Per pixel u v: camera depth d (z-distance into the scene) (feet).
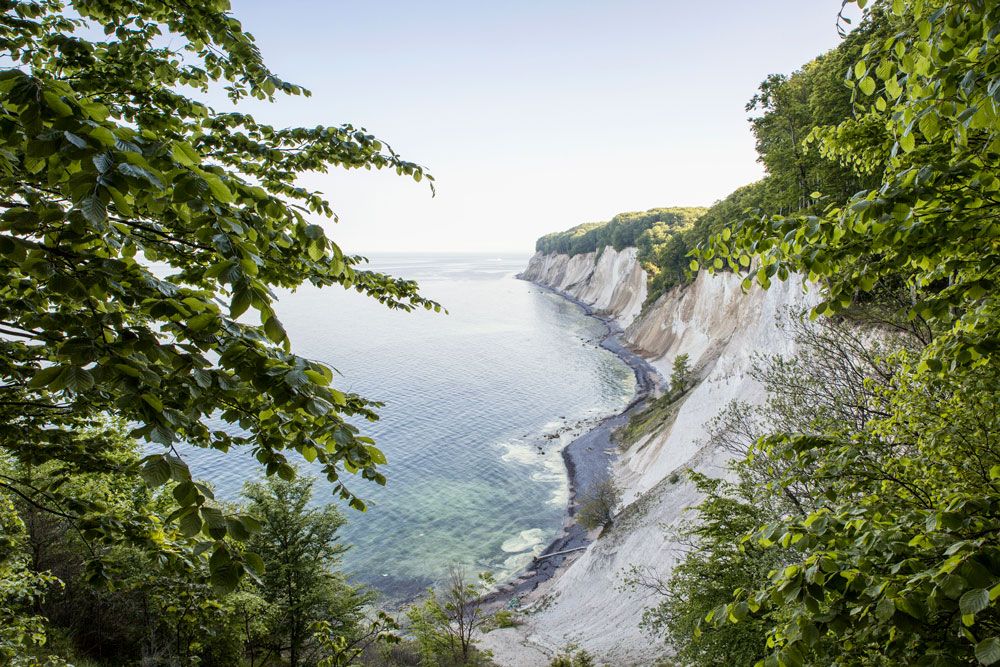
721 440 58.80
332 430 8.76
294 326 432.66
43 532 42.78
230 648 49.90
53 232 7.25
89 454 18.17
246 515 7.08
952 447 18.93
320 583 59.16
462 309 527.40
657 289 331.36
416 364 296.51
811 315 14.46
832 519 12.59
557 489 154.20
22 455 16.55
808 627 9.84
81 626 46.42
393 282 20.31
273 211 8.33
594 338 362.53
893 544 10.52
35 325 7.22
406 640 85.35
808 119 106.73
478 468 167.53
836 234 12.37
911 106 12.10
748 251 14.57
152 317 7.62
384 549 127.24
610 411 216.13
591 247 615.16
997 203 11.51
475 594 94.22
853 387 39.63
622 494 138.31
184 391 8.41
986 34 10.18
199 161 7.02
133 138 6.45
